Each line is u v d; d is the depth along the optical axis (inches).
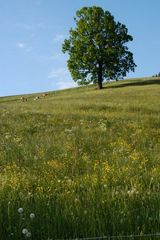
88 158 577.6
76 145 690.8
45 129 904.3
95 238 271.6
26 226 287.4
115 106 1450.5
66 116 1114.1
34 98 3002.0
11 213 304.8
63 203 329.4
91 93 2605.8
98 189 382.9
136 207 321.7
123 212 304.8
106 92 2516.0
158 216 297.6
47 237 280.1
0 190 374.0
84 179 437.7
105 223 290.7
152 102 1678.2
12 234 277.9
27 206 322.0
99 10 3398.1
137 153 593.3
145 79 3636.8
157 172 465.4
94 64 3336.6
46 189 401.7
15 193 363.3
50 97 2758.4
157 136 816.9
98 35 3280.0
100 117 1110.4
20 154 629.0
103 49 3326.8
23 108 1378.0
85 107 1419.8
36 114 1155.3
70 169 518.6
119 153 620.7
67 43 3449.8
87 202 332.5
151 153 609.6
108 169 474.0
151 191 381.4
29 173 485.4
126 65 3390.7
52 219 297.7
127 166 510.0
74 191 383.2
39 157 601.3
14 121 1007.0
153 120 1080.8
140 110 1375.5
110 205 322.3
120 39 3373.5
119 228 285.1
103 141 732.7
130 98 1940.2
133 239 270.5
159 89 2561.5
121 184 428.1
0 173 487.2
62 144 701.3
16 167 522.0
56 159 576.1
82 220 293.9
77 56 3363.7
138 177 443.5
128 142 729.6
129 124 975.6
